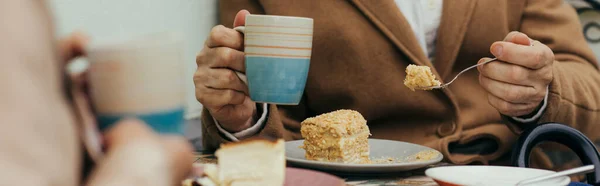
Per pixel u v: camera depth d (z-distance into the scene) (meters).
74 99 0.35
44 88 0.31
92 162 0.35
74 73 0.44
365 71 1.75
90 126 0.35
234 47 1.28
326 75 1.78
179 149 0.38
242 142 0.66
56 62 0.33
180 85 0.47
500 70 1.38
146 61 0.45
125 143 0.35
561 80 1.58
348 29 1.74
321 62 1.77
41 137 0.31
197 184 0.65
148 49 0.45
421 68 1.29
